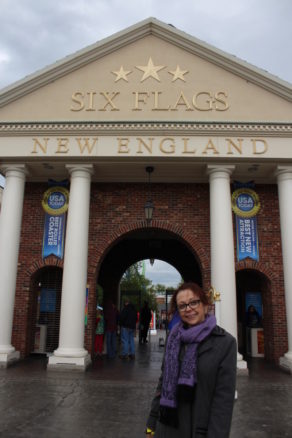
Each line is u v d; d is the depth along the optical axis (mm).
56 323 14125
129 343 13562
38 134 12352
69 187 13922
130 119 12688
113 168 12969
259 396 8281
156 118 12688
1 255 12070
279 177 12531
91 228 13852
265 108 12703
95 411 6875
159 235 18734
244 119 12617
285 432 5973
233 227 13562
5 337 11750
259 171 12984
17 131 12328
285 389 8992
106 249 13789
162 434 2746
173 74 13047
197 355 2777
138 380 9695
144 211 13977
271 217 13750
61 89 13055
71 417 6484
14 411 6746
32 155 12203
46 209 13805
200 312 2959
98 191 14164
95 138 12227
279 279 13203
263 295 14023
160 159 12180
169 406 2713
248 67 12789
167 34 13250
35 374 10258
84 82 13086
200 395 2684
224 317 11305
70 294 11562
